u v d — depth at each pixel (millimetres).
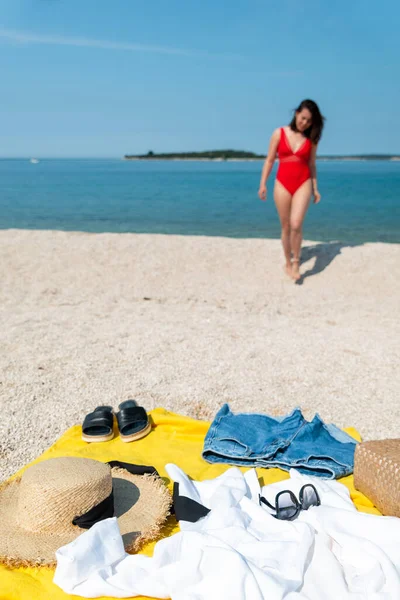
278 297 9258
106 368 5703
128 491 3234
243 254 12031
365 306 8805
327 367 5918
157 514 3018
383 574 2453
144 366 5789
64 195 35844
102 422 4113
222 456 3834
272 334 7074
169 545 2605
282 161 9648
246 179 61781
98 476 2896
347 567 2586
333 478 3588
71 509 2818
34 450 4141
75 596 2533
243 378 5551
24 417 4629
